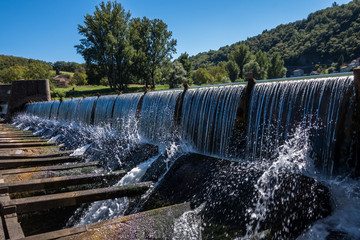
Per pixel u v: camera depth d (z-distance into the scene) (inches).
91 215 267.0
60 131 651.5
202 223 192.7
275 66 3339.1
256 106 252.5
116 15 1614.2
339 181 189.5
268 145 239.5
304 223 167.3
